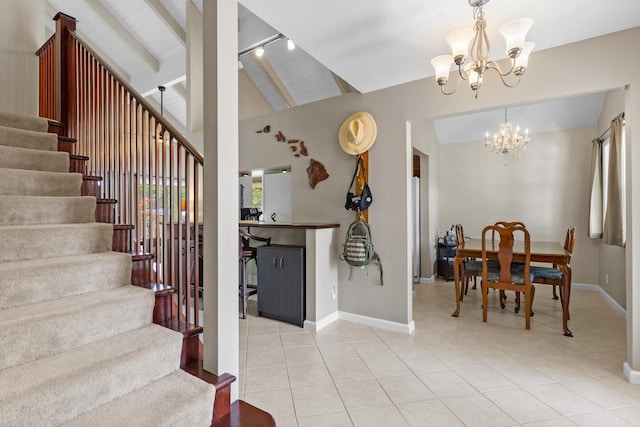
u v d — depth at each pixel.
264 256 3.57
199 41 4.78
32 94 3.56
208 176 1.58
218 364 1.56
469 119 5.42
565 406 1.94
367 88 3.24
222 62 1.56
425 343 2.87
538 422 1.79
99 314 1.53
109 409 1.26
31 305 1.50
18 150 2.19
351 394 2.07
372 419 1.82
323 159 3.70
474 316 3.62
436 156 5.79
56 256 1.81
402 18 2.04
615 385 2.16
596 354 2.63
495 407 1.93
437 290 4.80
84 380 1.22
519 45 1.70
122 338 1.57
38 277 1.54
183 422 1.28
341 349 2.75
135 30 5.30
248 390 2.11
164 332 1.64
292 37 2.26
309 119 3.83
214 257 1.56
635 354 2.18
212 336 1.58
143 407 1.29
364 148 3.29
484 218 5.66
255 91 6.91
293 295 3.35
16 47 3.46
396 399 2.01
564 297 3.07
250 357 2.60
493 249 3.64
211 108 1.57
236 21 1.64
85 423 1.18
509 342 2.88
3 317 1.33
